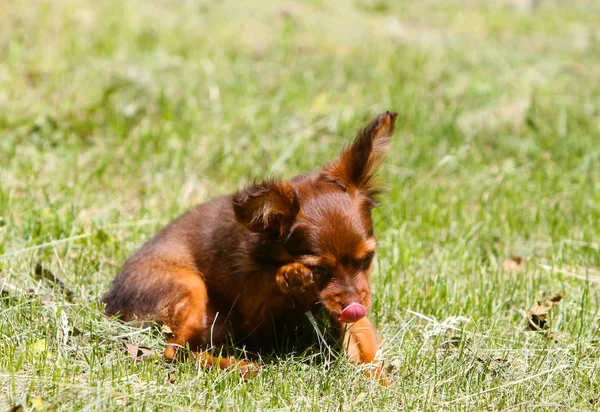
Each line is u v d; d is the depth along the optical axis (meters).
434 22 24.00
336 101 17.00
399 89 17.39
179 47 18.94
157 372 8.06
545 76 18.41
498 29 23.50
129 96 16.12
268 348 9.08
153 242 9.48
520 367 8.59
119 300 9.16
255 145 14.87
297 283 8.00
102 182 13.48
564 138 15.59
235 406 7.54
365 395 7.90
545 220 12.85
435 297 10.25
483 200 13.55
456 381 8.19
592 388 8.18
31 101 15.72
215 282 8.97
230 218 8.98
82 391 7.49
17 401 7.34
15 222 11.57
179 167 14.12
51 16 19.55
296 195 8.24
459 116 16.38
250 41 20.12
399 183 13.90
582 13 26.27
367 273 8.44
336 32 21.47
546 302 10.01
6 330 8.71
